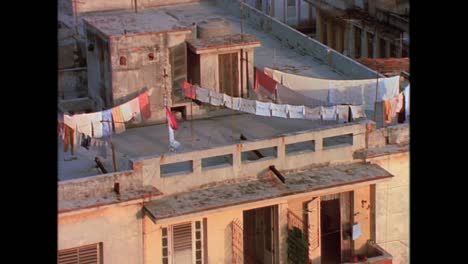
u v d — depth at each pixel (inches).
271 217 2037.4
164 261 1956.2
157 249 1943.9
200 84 2214.6
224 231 1990.7
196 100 2209.6
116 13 2869.1
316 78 2311.8
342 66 2439.7
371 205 2124.8
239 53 2239.2
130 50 2177.7
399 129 2142.0
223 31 2260.1
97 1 2925.7
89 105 2343.8
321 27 3796.8
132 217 1910.7
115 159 1998.0
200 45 2198.6
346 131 2089.1
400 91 2309.3
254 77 2267.5
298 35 2588.6
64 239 1861.5
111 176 1905.8
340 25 3661.4
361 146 2113.7
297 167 2057.1
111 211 1887.3
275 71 2239.2
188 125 2219.5
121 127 2133.4
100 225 1887.3
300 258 2036.2
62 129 2039.9
